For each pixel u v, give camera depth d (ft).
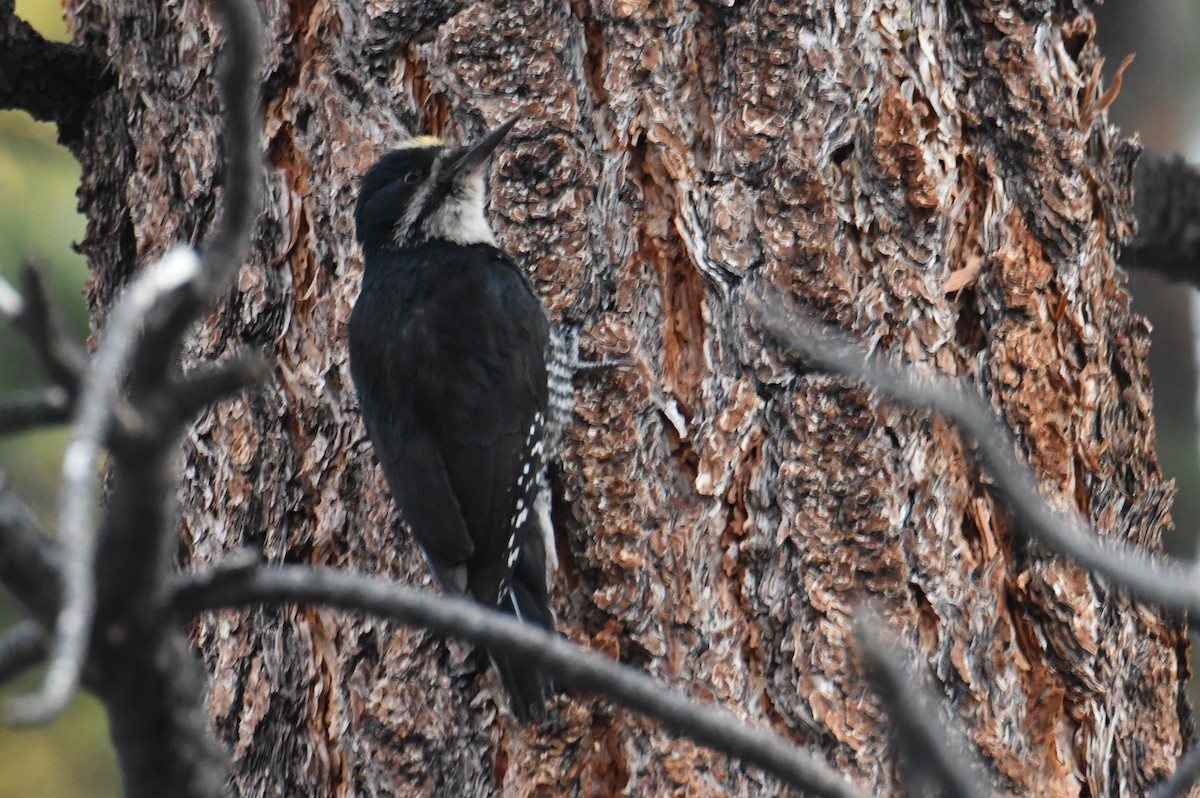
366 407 30.42
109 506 13.03
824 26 29.37
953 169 29.71
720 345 29.07
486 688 28.73
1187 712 30.76
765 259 28.99
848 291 28.78
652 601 28.43
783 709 27.55
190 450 31.58
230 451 31.12
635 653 28.40
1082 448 29.48
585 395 29.45
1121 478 30.66
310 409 31.17
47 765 50.19
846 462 28.02
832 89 29.19
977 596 28.12
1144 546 31.09
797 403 28.25
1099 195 30.89
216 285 12.53
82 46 34.63
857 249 29.12
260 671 30.48
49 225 47.75
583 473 29.12
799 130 29.14
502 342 29.81
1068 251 29.76
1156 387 47.65
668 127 29.71
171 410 12.28
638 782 27.43
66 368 11.87
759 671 27.89
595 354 29.53
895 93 29.35
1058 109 29.99
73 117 34.94
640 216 29.84
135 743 13.53
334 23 31.27
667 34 29.84
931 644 27.81
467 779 28.66
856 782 26.78
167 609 13.25
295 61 31.55
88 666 13.01
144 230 33.09
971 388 29.35
